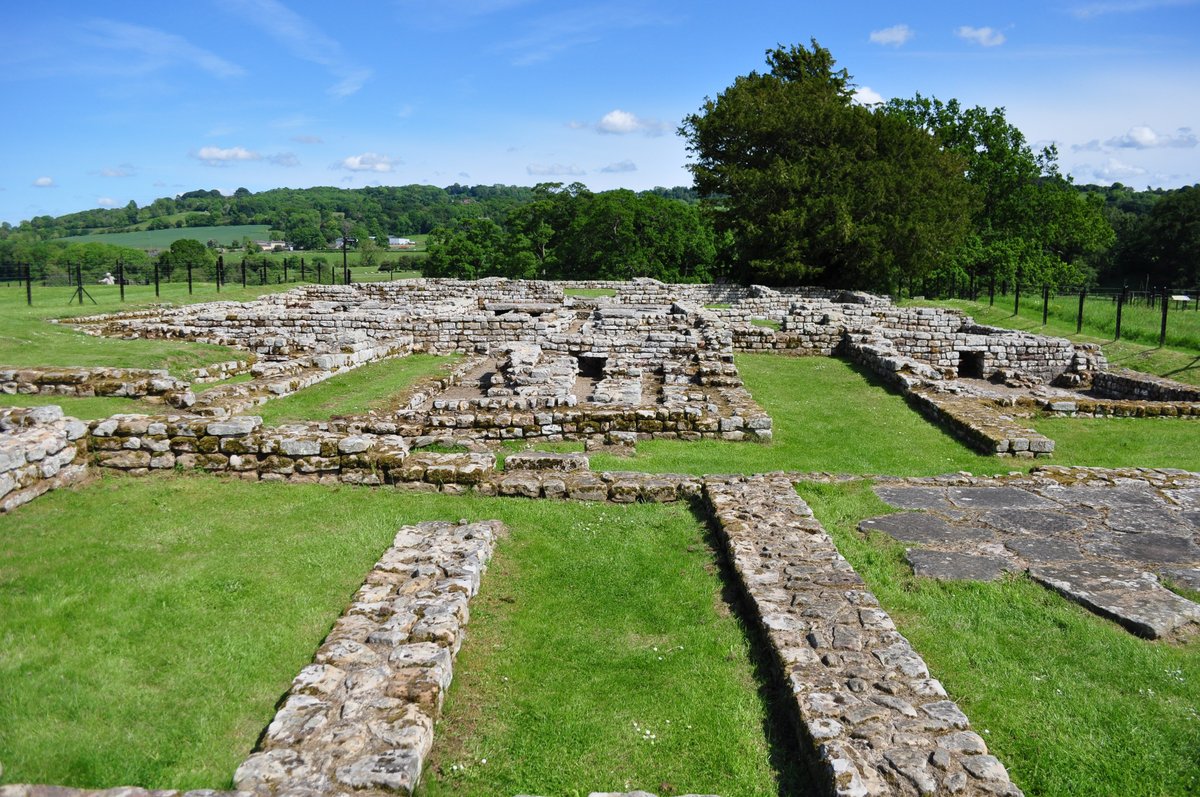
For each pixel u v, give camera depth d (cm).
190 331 2103
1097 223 5653
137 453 904
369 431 1191
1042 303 3334
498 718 506
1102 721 475
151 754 435
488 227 6550
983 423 1321
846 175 4097
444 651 526
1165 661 533
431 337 2294
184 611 586
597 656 583
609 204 5900
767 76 4594
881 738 433
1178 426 1431
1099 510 829
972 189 4500
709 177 4347
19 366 1432
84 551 671
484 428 1202
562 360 1772
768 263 4062
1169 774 429
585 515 844
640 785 446
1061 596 629
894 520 801
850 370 2017
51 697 468
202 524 762
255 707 487
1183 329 2408
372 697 474
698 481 898
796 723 469
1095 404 1509
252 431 916
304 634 573
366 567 687
